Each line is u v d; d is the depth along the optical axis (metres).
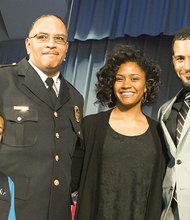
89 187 1.68
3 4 4.03
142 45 3.93
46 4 3.96
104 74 1.86
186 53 1.70
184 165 1.61
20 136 1.50
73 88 1.85
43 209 1.48
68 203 1.60
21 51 4.66
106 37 4.01
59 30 1.63
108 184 1.66
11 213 1.42
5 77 1.62
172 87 3.78
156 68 1.89
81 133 1.73
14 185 1.45
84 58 4.26
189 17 3.57
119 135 1.73
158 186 1.66
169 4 3.68
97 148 1.72
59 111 1.66
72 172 1.74
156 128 1.79
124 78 1.78
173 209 1.62
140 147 1.70
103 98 1.90
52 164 1.53
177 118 1.73
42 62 1.62
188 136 1.63
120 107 1.82
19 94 1.59
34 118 1.55
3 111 1.53
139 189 1.65
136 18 3.81
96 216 1.65
